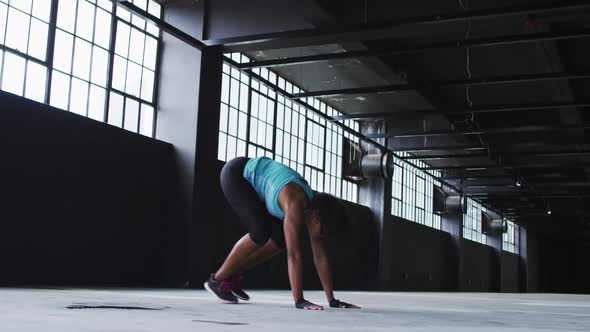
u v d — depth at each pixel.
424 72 14.31
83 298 3.37
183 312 2.35
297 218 3.06
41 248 8.03
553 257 44.66
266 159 3.38
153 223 10.05
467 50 12.95
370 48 12.05
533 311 4.00
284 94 12.38
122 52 9.92
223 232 11.50
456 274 24.05
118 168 9.41
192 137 10.36
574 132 17.73
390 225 18.34
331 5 9.81
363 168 16.39
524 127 14.41
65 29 8.81
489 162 21.28
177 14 10.53
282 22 9.83
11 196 7.64
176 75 10.59
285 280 13.66
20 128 7.80
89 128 8.92
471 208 27.77
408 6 9.91
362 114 13.95
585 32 9.02
